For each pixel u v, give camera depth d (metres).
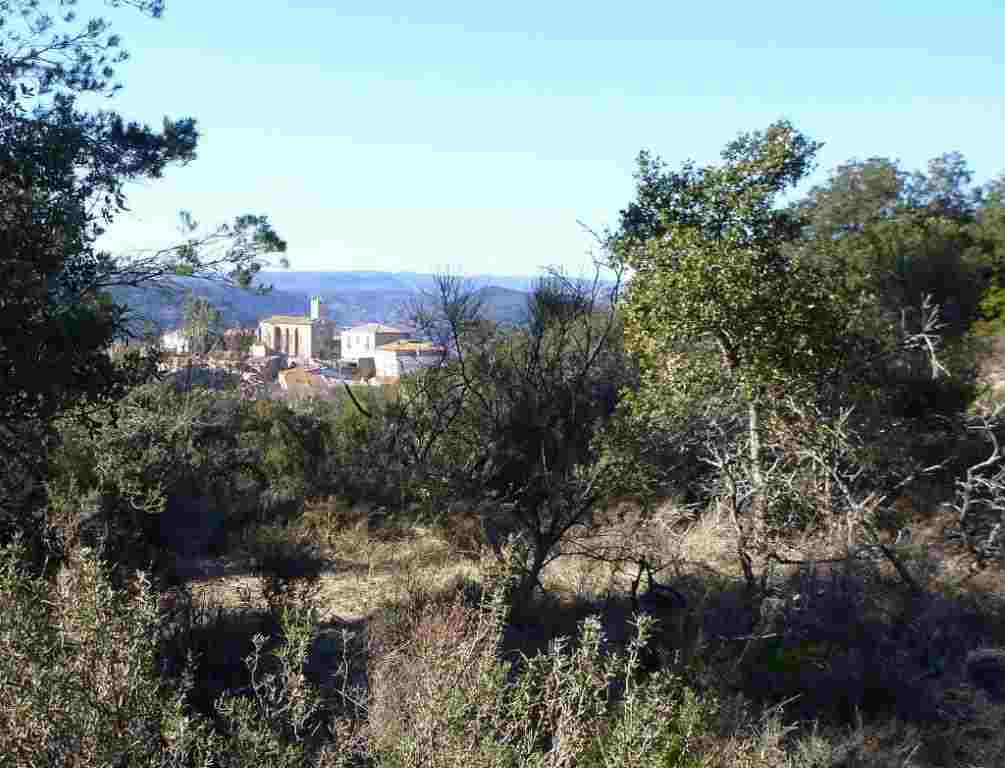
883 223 18.59
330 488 13.40
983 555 10.04
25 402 5.92
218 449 14.06
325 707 5.06
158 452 11.26
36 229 5.83
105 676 3.16
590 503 8.92
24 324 5.69
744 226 8.60
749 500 9.73
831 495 9.47
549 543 8.86
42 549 6.26
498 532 9.91
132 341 7.48
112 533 7.42
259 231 7.95
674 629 7.40
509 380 10.28
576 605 8.43
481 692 3.52
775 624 7.54
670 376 8.96
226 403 15.59
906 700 6.67
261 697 3.95
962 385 12.78
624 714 3.70
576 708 3.69
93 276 6.44
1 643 3.07
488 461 10.09
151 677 3.72
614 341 10.88
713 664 6.54
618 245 8.84
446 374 11.63
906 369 12.52
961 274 16.98
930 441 11.67
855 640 7.41
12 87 6.43
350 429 15.08
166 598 6.75
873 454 10.23
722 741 4.95
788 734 5.98
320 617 7.35
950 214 23.03
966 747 6.21
